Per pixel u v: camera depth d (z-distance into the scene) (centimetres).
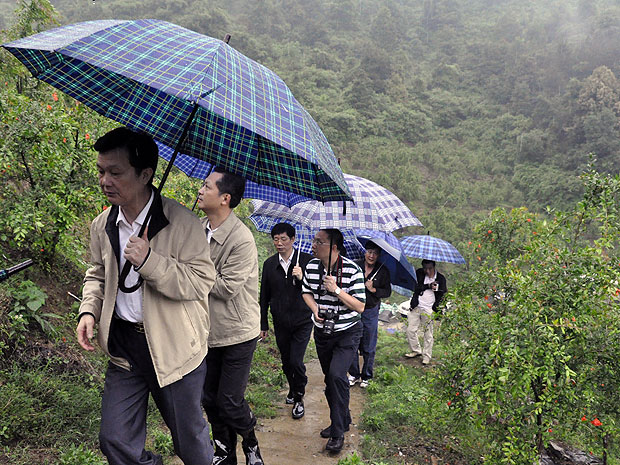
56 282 552
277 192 374
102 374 457
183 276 203
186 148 267
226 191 307
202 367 226
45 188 493
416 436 505
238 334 313
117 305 214
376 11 13325
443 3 12862
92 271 227
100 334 209
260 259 1253
